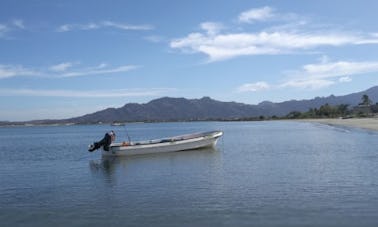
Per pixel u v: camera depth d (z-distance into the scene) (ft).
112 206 68.33
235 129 416.05
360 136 222.89
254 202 67.51
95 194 79.41
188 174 100.68
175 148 156.15
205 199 70.90
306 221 56.39
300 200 67.92
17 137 410.11
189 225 56.44
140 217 61.05
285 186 80.28
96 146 148.46
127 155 148.25
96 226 57.67
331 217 57.77
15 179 103.65
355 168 101.14
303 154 139.23
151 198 73.26
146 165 122.62
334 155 132.36
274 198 69.97
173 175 99.96
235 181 87.76
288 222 56.18
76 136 389.19
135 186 86.33
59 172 115.65
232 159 130.41
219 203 67.67
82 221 60.23
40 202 73.56
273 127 445.37
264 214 60.29
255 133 308.19
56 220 61.31
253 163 118.32
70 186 90.12
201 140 160.76
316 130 323.78
